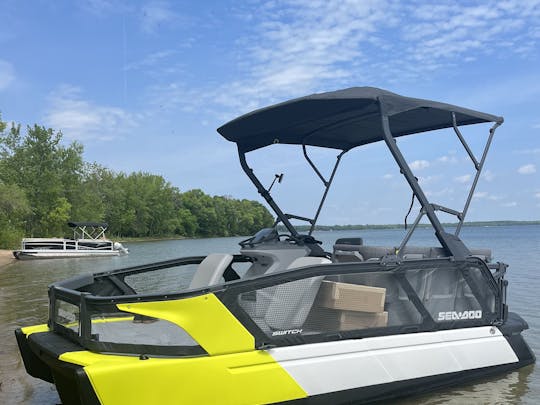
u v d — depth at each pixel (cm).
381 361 447
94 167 8075
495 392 501
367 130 612
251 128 549
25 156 5594
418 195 498
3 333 794
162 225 8962
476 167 547
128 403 351
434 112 539
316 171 650
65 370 368
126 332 465
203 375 376
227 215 10094
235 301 399
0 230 4234
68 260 2950
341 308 444
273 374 400
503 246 3769
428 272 491
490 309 527
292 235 554
